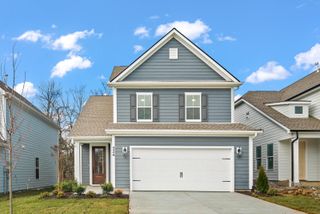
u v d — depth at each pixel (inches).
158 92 844.0
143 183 772.0
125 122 835.4
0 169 855.7
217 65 844.6
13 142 894.4
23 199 652.1
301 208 544.1
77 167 865.5
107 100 1047.6
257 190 717.9
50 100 1738.4
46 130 1250.6
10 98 499.2
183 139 781.3
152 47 843.4
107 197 652.7
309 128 861.8
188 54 853.8
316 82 977.5
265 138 1010.7
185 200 623.2
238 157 781.9
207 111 841.5
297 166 855.1
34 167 1103.6
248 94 1168.2
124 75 840.3
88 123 908.6
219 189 774.5
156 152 778.2
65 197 649.0
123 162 775.1
